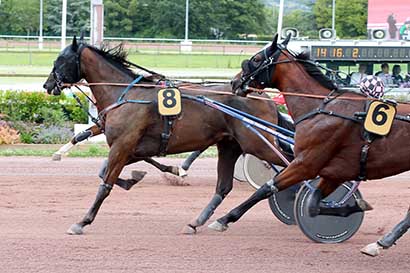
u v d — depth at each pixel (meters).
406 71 19.62
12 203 10.40
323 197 7.68
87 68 9.07
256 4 55.56
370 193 11.69
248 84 7.97
